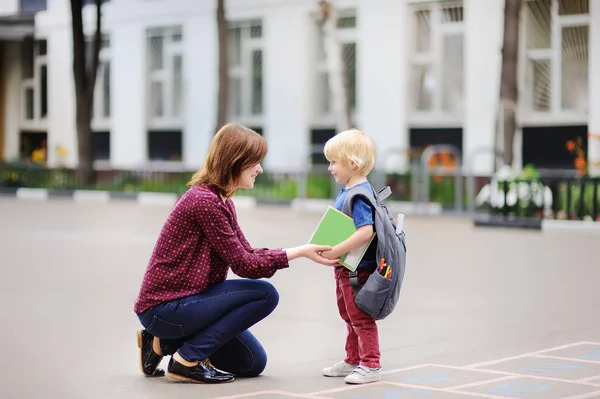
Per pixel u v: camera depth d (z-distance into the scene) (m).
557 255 13.23
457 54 23.53
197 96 27.67
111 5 29.28
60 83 31.05
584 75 21.73
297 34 25.73
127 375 6.02
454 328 7.70
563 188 18.08
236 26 26.97
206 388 5.60
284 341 7.18
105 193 27.23
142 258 12.58
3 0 31.67
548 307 8.77
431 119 23.86
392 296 5.56
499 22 22.53
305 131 25.83
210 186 5.78
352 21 25.06
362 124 24.66
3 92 32.50
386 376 5.87
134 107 29.05
